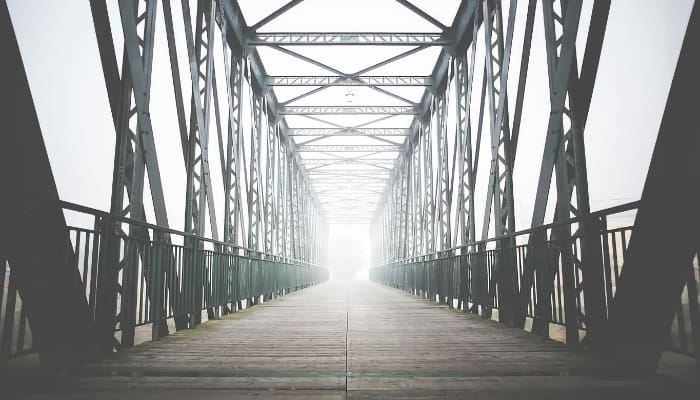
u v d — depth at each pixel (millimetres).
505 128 6570
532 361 3498
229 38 9344
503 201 6711
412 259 14969
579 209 4277
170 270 4809
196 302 5840
